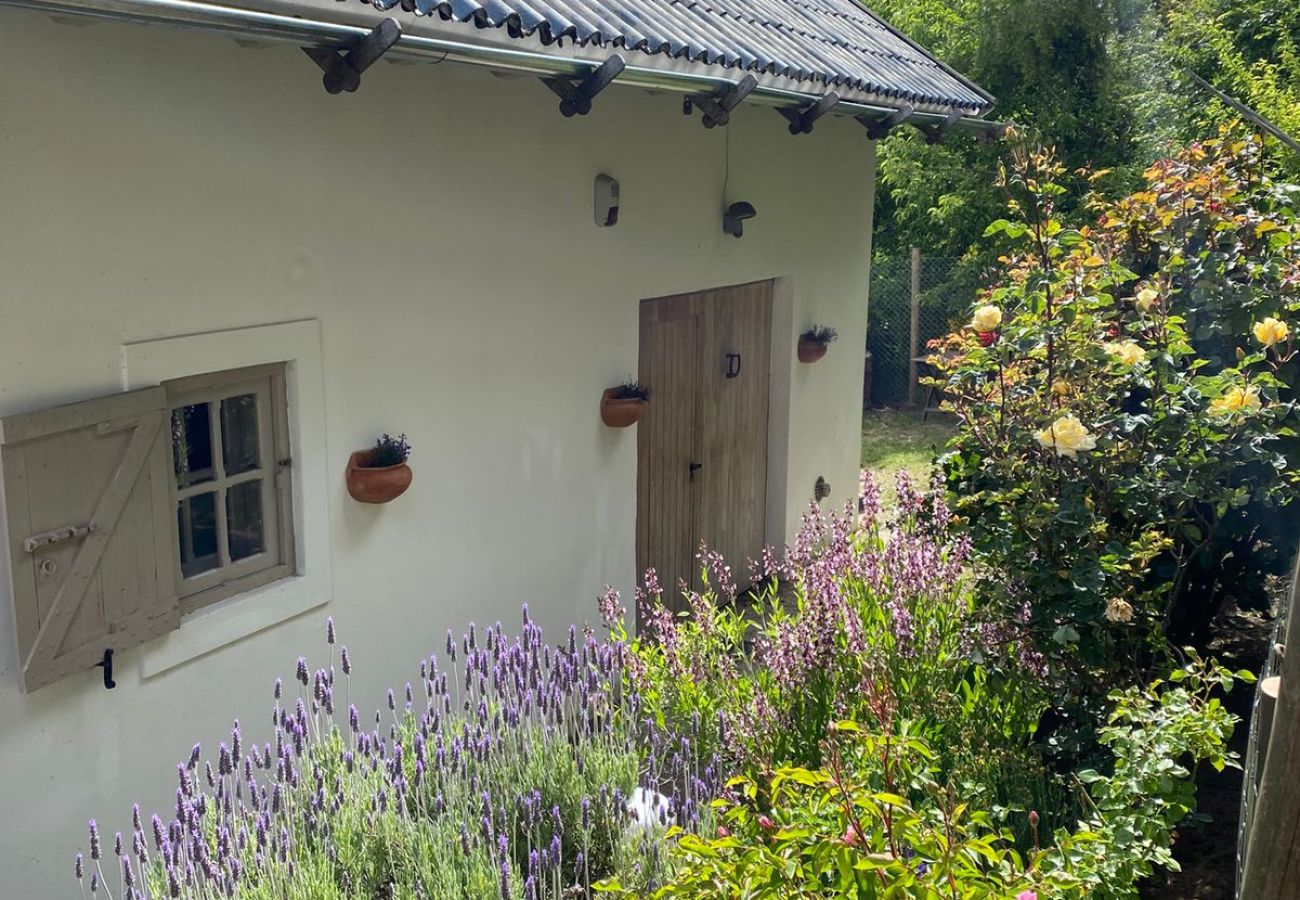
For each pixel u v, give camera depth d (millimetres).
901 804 2580
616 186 5930
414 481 5035
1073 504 4152
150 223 3807
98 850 3098
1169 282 4855
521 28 3959
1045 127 14570
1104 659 4281
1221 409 4277
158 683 3994
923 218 15508
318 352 4500
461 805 3531
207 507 4277
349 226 4570
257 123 4137
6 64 3344
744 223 7316
